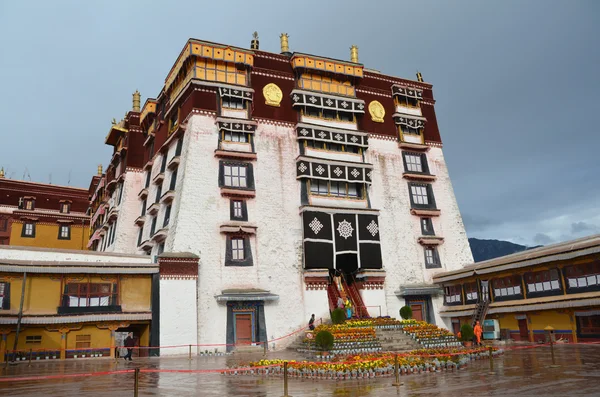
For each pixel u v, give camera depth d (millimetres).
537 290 25812
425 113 38875
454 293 32531
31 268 23250
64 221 55125
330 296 31656
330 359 19859
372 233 32750
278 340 28375
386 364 15602
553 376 13203
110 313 24484
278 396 11766
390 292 32438
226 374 16641
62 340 23562
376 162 35281
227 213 29609
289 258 30359
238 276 28547
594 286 22625
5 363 21531
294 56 34375
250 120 31750
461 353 17312
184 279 26297
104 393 12531
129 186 40281
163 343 24859
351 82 36000
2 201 53031
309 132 32969
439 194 36938
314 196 32094
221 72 32094
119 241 38469
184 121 31562
